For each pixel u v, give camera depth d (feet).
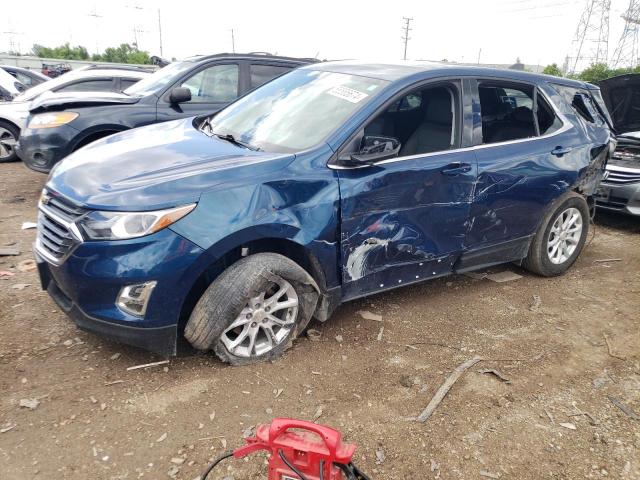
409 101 12.67
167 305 9.23
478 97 13.06
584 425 9.37
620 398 10.23
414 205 11.70
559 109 14.97
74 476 7.57
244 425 8.76
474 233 13.17
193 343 9.95
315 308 11.03
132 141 12.07
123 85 31.07
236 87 23.17
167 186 9.21
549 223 14.89
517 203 13.75
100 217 8.90
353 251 11.06
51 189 10.11
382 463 8.18
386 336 11.85
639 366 11.35
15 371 9.73
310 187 10.22
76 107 20.17
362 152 10.61
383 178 11.09
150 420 8.74
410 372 10.55
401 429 8.92
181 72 22.07
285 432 5.65
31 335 10.93
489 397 9.94
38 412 8.75
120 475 7.64
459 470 8.15
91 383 9.56
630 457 8.68
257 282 9.75
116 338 9.33
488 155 12.92
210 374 10.01
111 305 9.10
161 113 21.27
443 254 12.72
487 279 15.46
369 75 12.46
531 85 14.44
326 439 5.37
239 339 10.11
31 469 7.64
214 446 8.27
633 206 20.33
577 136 15.07
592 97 16.26
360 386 10.00
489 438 8.87
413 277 12.54
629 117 22.89
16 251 15.51
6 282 13.34
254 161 10.09
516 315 13.30
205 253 9.20
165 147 11.30
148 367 10.09
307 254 10.50
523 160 13.55
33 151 20.24
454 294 14.28
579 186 15.31
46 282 10.30
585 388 10.47
